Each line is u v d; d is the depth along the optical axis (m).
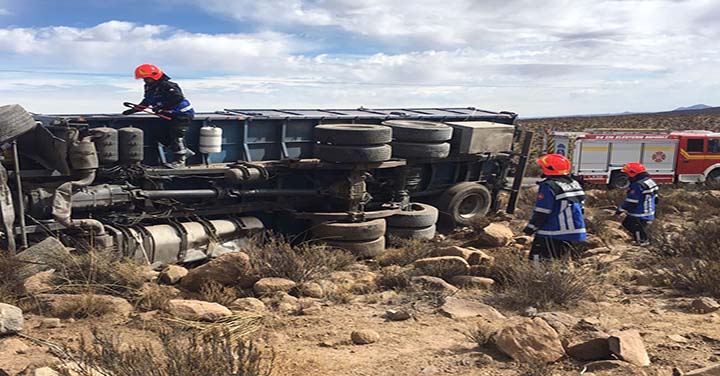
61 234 8.31
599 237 11.09
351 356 4.82
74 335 5.25
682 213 15.52
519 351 4.61
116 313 6.02
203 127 10.14
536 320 4.85
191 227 9.34
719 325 5.58
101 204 8.62
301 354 4.86
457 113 14.55
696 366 4.34
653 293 7.16
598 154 21.80
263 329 5.64
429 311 6.38
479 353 4.78
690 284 7.21
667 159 22.17
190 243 9.21
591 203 18.06
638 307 6.44
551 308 6.41
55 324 5.54
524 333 4.73
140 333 5.36
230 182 10.42
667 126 67.25
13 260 6.77
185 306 5.80
